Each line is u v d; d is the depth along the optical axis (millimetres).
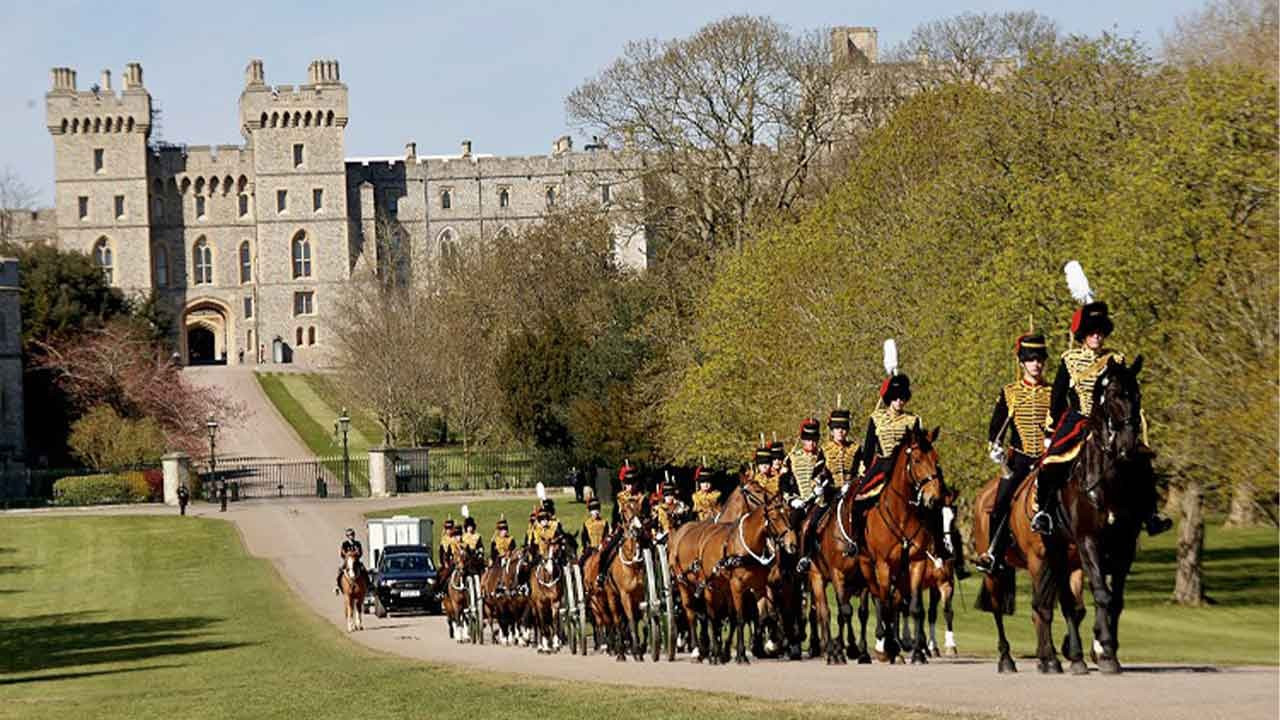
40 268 131375
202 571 69438
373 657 34875
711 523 25766
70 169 185750
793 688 18875
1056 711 14750
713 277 80562
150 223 187375
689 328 83188
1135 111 48344
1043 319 42344
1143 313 41188
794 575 24734
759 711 16562
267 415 140375
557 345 96000
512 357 96750
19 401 118750
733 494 25844
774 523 23469
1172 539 65875
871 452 21844
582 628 32156
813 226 61250
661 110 90312
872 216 61719
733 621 25953
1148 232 41344
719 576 24672
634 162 94062
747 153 88625
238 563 71688
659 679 22312
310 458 119125
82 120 185750
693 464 75188
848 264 56594
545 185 196875
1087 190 46812
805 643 30406
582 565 32281
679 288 90750
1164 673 19422
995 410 19359
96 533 83062
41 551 77875
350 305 143000
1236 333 39938
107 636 46719
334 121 190000
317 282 189250
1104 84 51031
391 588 53000
